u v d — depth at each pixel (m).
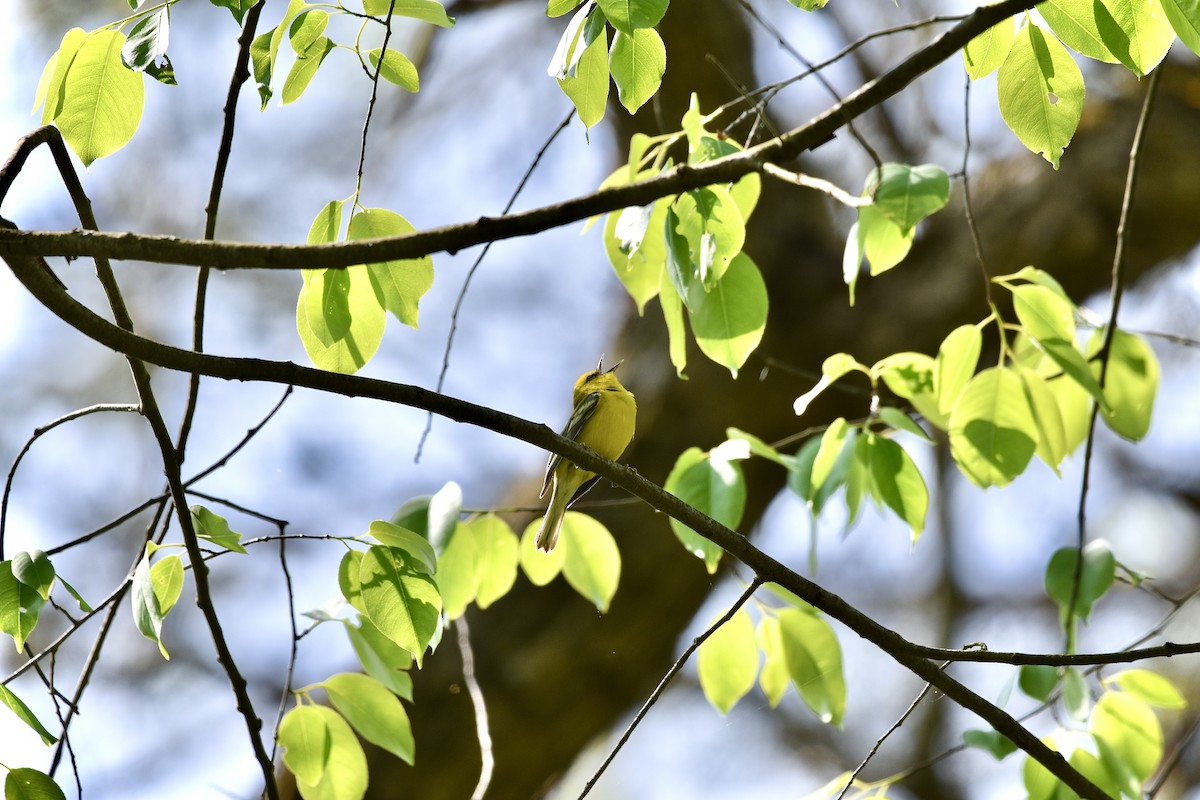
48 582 6.91
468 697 14.10
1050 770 7.68
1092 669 9.45
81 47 7.35
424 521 9.53
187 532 7.52
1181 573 21.16
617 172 8.96
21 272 6.32
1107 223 13.90
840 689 9.59
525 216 6.18
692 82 15.16
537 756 14.31
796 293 14.88
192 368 6.70
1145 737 9.11
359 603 7.64
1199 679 19.23
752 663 9.65
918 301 14.38
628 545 14.44
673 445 14.74
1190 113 14.15
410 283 8.01
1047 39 7.77
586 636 14.36
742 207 8.51
